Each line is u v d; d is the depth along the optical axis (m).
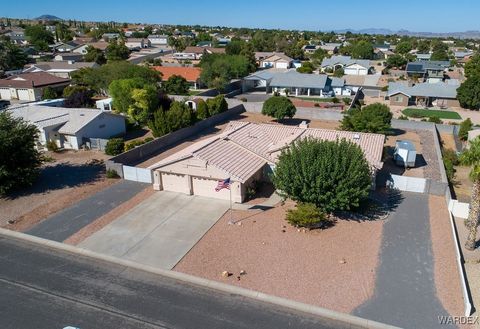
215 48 143.25
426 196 30.67
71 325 17.23
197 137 48.28
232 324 17.27
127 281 20.36
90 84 69.56
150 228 25.67
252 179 31.25
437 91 68.62
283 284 19.88
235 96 76.88
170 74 83.81
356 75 94.69
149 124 46.31
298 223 24.97
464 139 48.75
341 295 19.05
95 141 42.62
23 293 19.38
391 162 39.78
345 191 24.83
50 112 46.59
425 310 18.06
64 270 21.33
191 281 20.28
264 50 154.75
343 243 23.67
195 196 30.55
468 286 19.86
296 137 35.09
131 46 174.12
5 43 106.88
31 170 32.03
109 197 30.52
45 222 26.58
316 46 178.12
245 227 25.58
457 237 24.72
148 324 17.28
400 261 21.86
